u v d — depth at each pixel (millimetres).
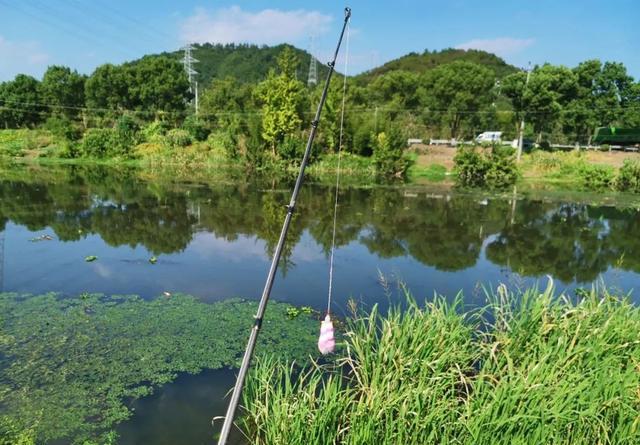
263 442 4121
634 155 32000
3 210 15039
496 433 3330
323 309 7574
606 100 35562
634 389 3562
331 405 3572
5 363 5648
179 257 10516
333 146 33156
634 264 11070
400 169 29047
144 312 7305
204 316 7199
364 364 4305
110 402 4918
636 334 4145
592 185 26531
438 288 8758
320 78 74500
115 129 38156
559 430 3299
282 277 9266
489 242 12906
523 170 30281
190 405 4871
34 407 4805
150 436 4371
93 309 7359
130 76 44688
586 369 3828
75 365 5648
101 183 22516
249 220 14875
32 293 7988
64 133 37094
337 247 11844
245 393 4461
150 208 16297
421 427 3426
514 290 8609
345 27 2730
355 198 20375
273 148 32062
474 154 26188
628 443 3367
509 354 4125
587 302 4859
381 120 33906
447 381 3947
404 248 11938
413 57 93125
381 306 7762
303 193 21422
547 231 14531
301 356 5910
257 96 37500
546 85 33094
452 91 41625
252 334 2209
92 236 12180
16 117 43438
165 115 42438
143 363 5734
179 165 32375
